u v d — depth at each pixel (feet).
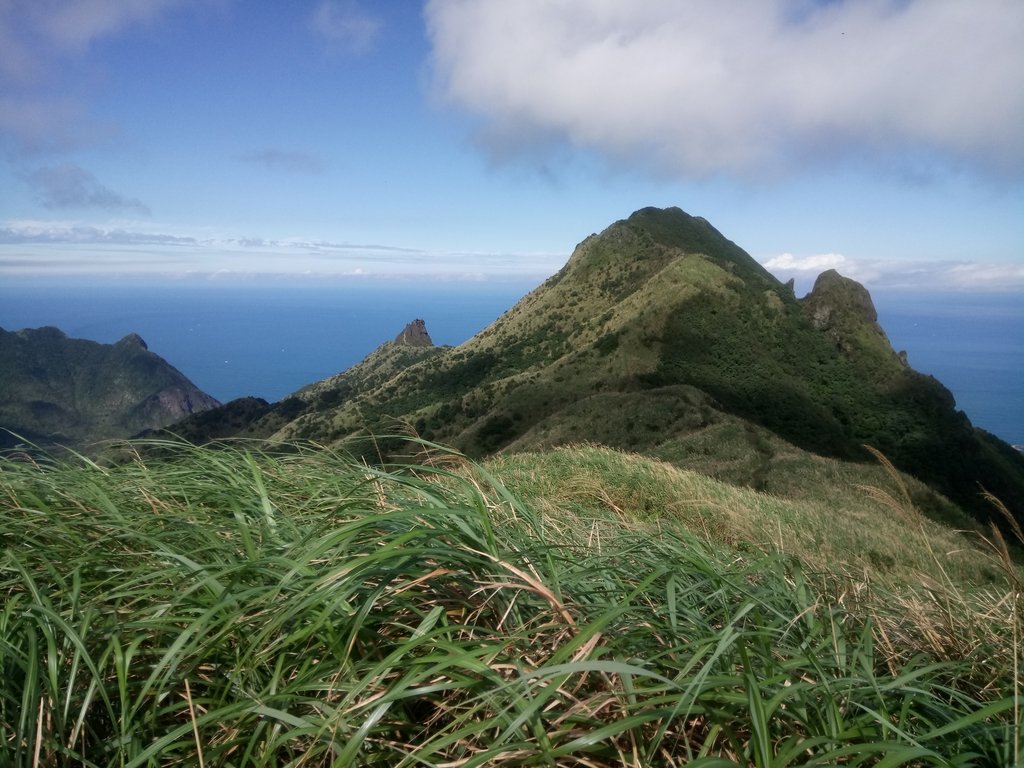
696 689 4.72
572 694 5.13
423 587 6.08
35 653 4.86
